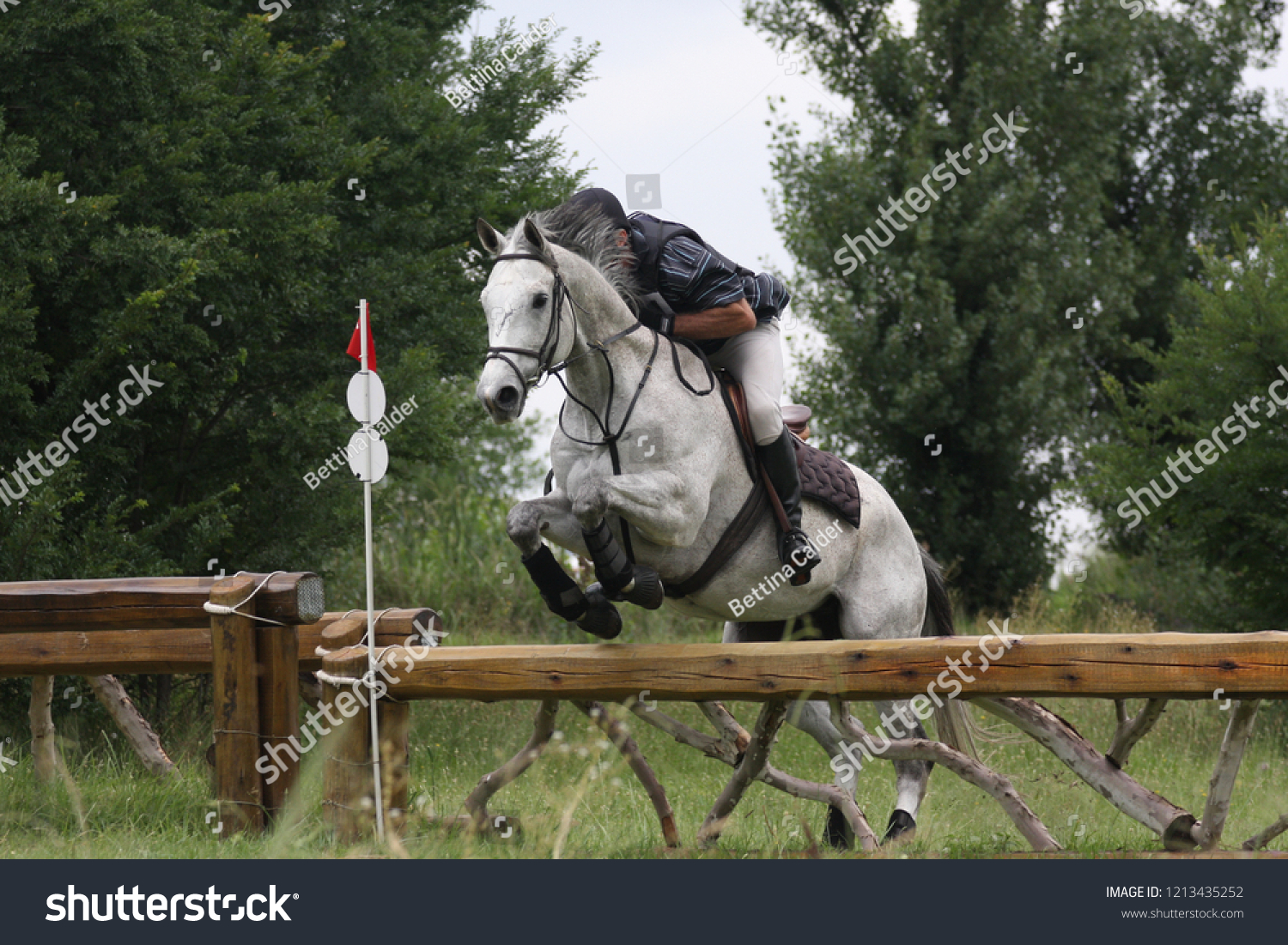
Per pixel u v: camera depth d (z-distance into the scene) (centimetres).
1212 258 1383
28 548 971
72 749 899
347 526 1285
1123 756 579
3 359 970
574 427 593
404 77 1477
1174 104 2739
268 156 1230
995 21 2292
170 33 1069
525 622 1753
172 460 1250
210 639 641
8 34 998
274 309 1151
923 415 2175
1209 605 1429
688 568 611
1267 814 777
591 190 619
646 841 658
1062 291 2216
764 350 639
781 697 564
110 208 1014
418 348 1231
